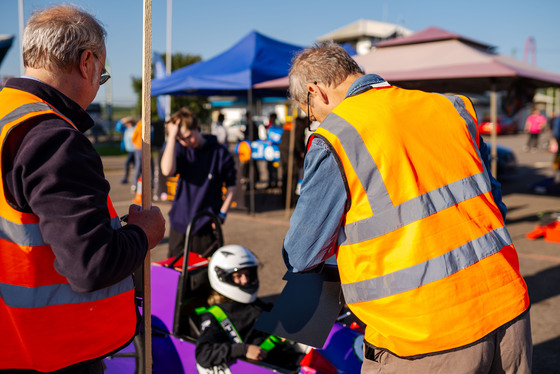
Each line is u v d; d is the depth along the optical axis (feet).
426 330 4.83
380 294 4.98
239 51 27.45
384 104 5.35
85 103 4.84
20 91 4.37
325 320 6.20
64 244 3.96
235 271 9.30
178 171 13.20
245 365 8.35
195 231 13.05
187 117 12.71
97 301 4.57
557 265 19.40
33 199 3.98
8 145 4.07
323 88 5.95
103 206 4.26
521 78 26.50
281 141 32.17
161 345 9.43
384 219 4.93
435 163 5.15
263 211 31.14
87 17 4.65
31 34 4.48
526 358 5.12
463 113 5.74
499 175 45.09
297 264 5.32
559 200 33.88
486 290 4.96
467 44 27.09
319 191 5.10
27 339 4.31
